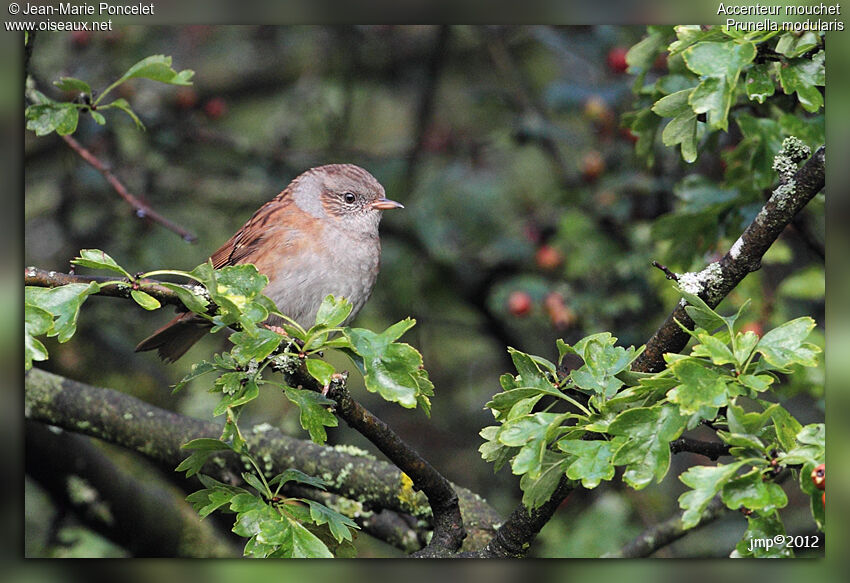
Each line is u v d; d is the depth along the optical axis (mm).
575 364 9852
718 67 4914
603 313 9914
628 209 10188
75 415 7590
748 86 5281
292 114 12359
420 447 11227
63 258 10742
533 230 10734
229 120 12742
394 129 13422
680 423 4055
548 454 4496
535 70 12891
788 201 4926
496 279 11195
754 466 4090
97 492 8297
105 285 4422
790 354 4145
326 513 4855
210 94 12812
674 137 5406
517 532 5555
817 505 4008
